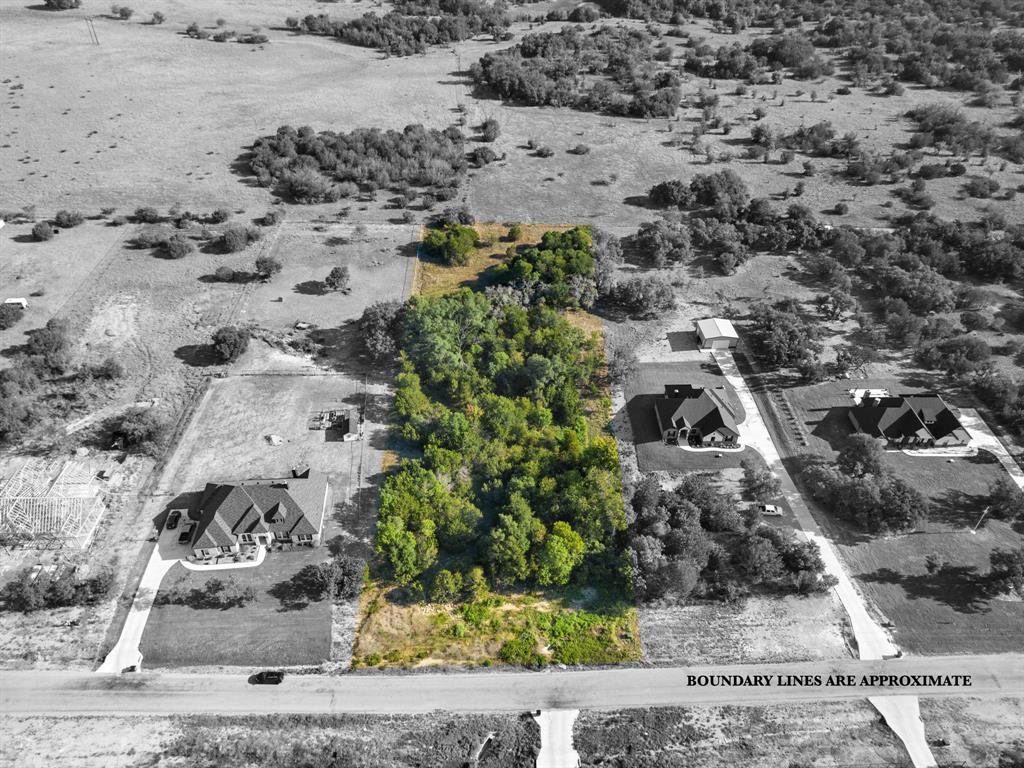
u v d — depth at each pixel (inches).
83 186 6092.5
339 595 3137.3
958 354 4340.6
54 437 3836.1
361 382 4288.9
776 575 3198.8
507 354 4343.0
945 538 3462.1
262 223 5762.8
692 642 3014.3
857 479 3619.6
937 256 5305.1
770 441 3981.3
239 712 2726.4
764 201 5880.9
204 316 4753.9
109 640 2947.8
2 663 2859.3
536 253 5078.7
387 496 3442.4
